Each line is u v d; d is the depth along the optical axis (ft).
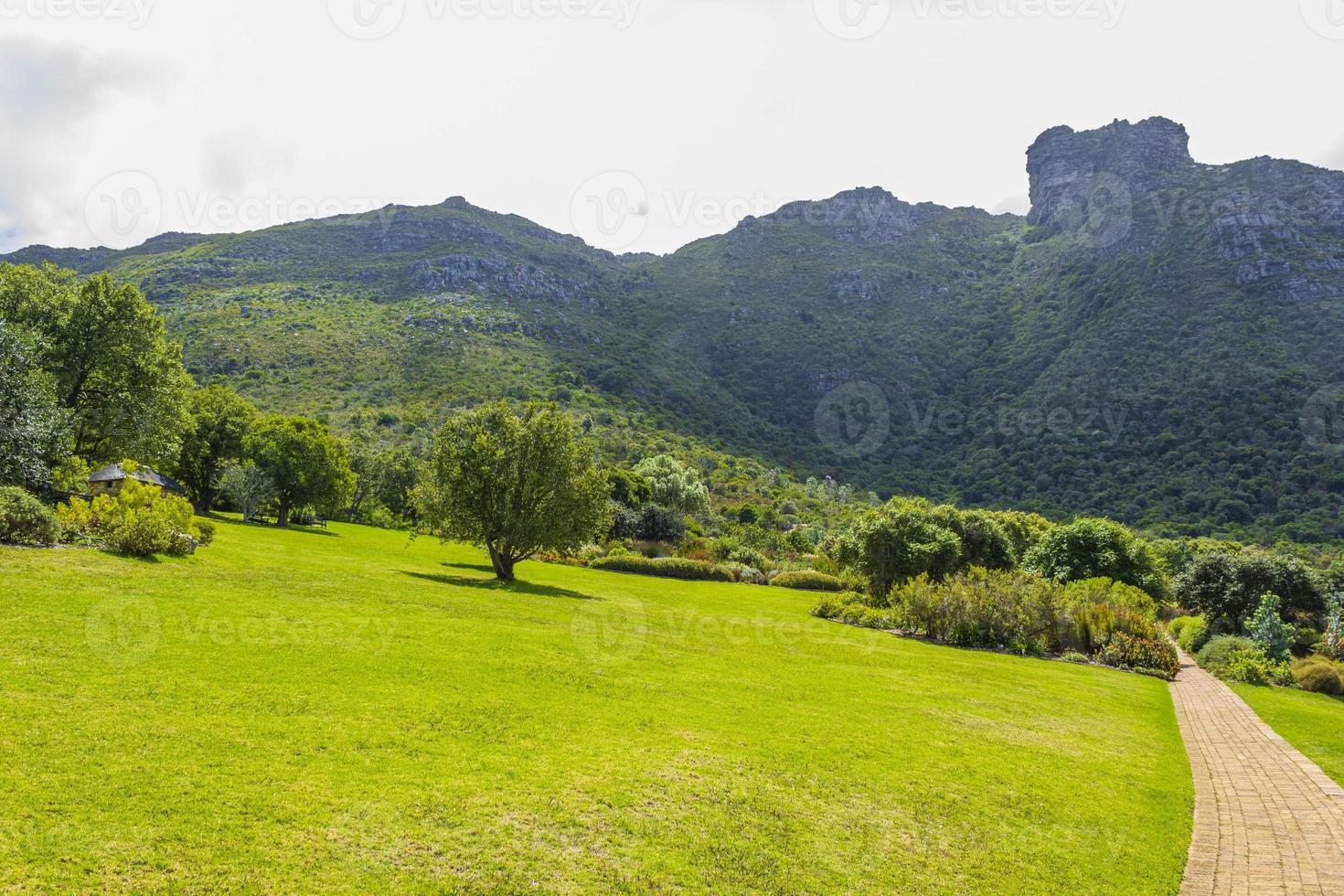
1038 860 19.48
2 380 61.87
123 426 99.25
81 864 14.02
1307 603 83.66
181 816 16.22
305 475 144.25
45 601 34.32
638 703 30.14
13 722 19.72
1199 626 79.66
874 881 17.31
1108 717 39.01
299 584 52.31
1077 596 74.18
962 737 30.94
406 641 36.47
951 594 68.08
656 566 122.31
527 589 71.46
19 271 97.19
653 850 17.47
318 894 14.07
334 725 22.90
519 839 17.16
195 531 68.54
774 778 23.13
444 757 21.50
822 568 138.92
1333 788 28.35
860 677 42.68
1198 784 28.58
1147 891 18.37
